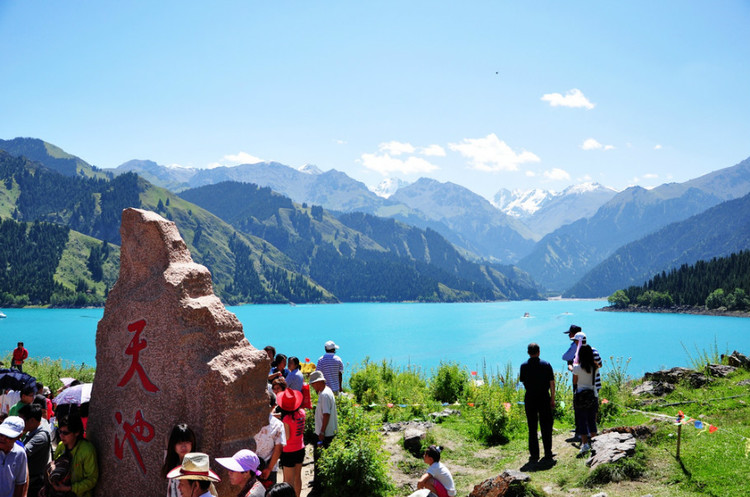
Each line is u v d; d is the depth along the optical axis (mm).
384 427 13172
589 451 9648
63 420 7270
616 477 8156
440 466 7414
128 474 7316
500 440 12023
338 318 198375
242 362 7203
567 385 15875
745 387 12969
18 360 22531
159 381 7227
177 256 7914
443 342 107688
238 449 6887
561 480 8672
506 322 175000
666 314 192500
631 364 70688
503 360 76688
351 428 10180
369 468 9109
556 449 10672
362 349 94562
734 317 168500
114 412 7648
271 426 7312
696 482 7605
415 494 6695
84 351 85875
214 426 6793
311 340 111000
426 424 13117
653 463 8422
